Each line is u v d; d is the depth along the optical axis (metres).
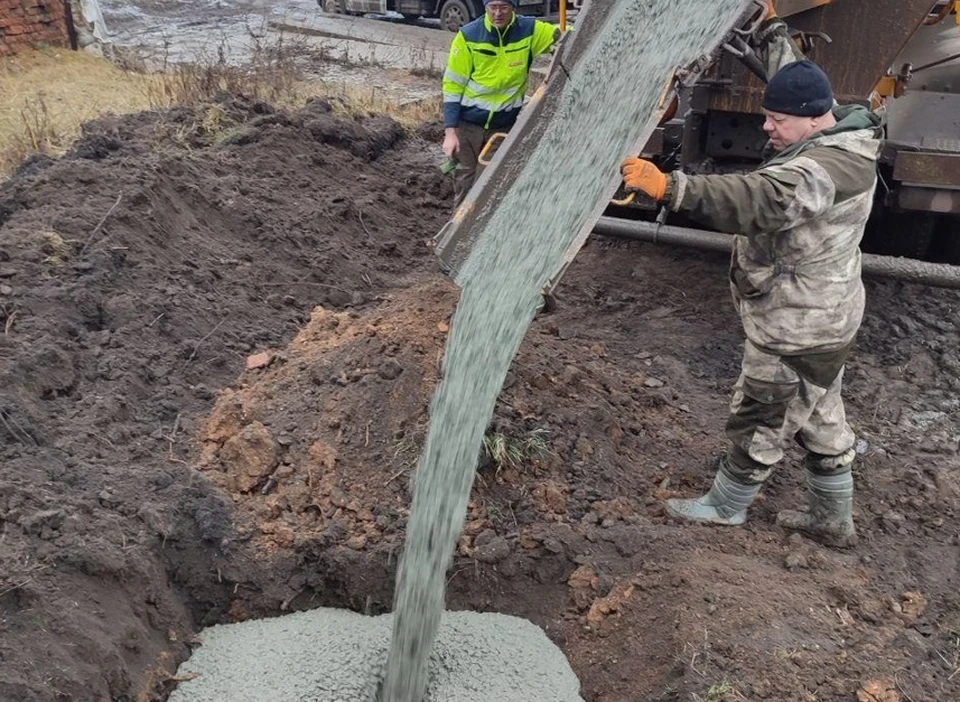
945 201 5.30
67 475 3.66
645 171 2.96
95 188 5.64
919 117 5.68
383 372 4.27
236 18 17.94
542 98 5.16
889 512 4.16
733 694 3.04
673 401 4.95
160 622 3.45
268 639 3.53
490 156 5.18
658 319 5.96
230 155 7.08
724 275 6.49
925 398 5.13
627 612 3.54
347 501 3.88
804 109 3.15
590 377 4.72
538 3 14.70
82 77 10.83
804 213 3.04
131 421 4.22
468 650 3.49
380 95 11.01
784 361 3.44
